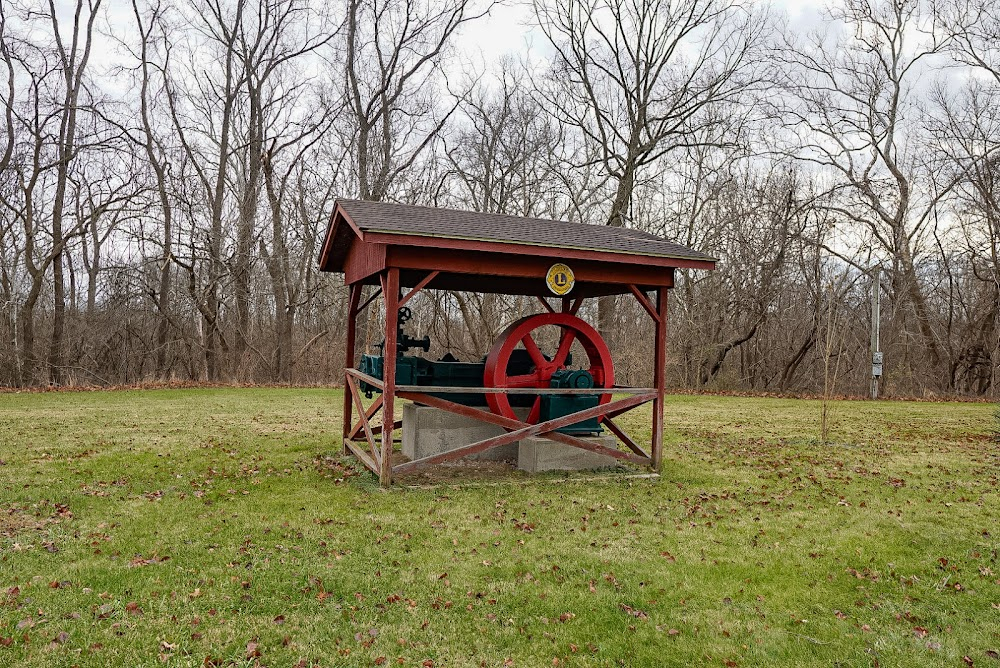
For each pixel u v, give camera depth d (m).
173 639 3.65
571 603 4.26
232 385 19.09
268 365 22.08
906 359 22.30
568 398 8.04
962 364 23.48
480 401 8.70
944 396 20.20
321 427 11.35
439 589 4.42
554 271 7.22
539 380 8.48
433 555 5.04
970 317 22.95
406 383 8.29
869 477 7.96
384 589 4.40
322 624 3.89
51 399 14.45
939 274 23.53
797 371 24.19
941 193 22.12
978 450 10.03
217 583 4.38
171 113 22.08
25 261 19.62
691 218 23.31
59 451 8.50
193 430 10.64
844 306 22.69
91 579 4.38
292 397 16.25
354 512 6.09
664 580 4.68
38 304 22.62
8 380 19.77
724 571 4.86
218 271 21.31
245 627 3.82
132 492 6.57
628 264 7.66
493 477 7.70
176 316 22.56
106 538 5.19
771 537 5.63
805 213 21.27
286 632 3.78
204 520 5.72
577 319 8.39
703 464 8.64
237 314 22.80
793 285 23.06
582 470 8.09
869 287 23.62
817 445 10.41
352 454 8.84
